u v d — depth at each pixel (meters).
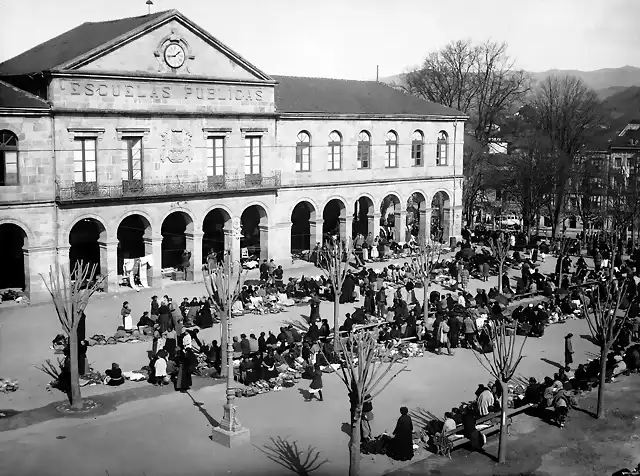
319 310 46.03
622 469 25.80
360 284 50.31
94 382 33.38
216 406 31.16
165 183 50.62
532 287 50.56
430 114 67.38
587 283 53.16
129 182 48.97
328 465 25.84
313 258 60.09
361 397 24.22
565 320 46.31
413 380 34.78
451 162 70.19
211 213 61.41
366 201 71.88
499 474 25.84
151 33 49.00
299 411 30.84
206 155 53.16
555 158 75.94
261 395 32.59
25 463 25.42
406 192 66.81
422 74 100.81
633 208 69.12
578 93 97.81
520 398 32.41
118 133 48.31
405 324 40.75
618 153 91.56
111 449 26.72
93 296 48.12
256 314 45.19
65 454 26.22
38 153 45.25
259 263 57.72
